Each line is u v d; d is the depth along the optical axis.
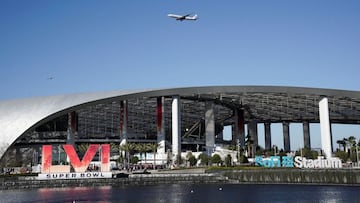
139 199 44.84
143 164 85.69
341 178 59.84
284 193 49.12
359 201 40.38
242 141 104.06
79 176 63.91
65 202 43.31
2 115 78.50
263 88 83.50
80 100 79.94
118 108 94.88
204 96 89.19
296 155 89.38
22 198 47.62
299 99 92.31
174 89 83.25
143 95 82.38
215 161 82.31
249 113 111.50
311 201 41.12
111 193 51.84
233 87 83.06
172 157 83.62
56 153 100.12
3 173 75.06
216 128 138.50
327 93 85.44
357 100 90.69
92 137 109.56
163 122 86.31
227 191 52.78
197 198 45.22
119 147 85.94
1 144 75.69
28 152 101.25
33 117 77.31
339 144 108.31
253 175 66.94
